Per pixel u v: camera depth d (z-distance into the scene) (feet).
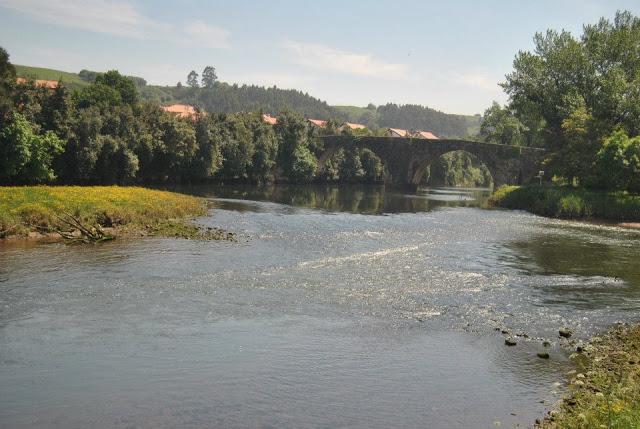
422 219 204.54
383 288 89.92
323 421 45.91
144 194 190.29
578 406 48.08
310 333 67.36
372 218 202.80
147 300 78.48
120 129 287.28
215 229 150.92
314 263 108.58
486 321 74.28
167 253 113.50
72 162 260.01
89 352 58.95
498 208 268.21
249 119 408.67
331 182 472.03
